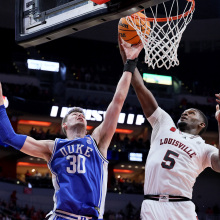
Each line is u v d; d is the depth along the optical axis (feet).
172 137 13.60
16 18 14.80
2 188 63.26
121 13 12.33
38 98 72.74
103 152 11.51
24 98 71.77
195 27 69.15
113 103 12.00
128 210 64.03
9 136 11.00
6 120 11.03
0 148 67.97
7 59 74.90
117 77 79.20
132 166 73.72
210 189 74.64
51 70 75.97
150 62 13.70
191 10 14.44
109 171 73.26
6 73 74.18
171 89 78.74
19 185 64.85
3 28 73.20
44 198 65.62
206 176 74.84
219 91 79.25
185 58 78.95
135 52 13.29
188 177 13.03
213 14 66.13
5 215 55.57
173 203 12.69
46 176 70.28
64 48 78.64
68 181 10.73
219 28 68.69
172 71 79.51
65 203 10.46
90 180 10.82
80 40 78.07
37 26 14.26
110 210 62.59
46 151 11.34
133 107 76.74
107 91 77.56
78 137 11.91
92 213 10.50
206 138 77.46
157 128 13.99
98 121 74.13
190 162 13.20
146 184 13.29
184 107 76.43
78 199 10.57
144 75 77.87
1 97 11.16
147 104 14.12
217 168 13.07
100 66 79.56
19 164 76.18
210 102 78.48
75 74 77.77
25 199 64.34
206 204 74.13
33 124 76.95
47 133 71.00
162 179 12.92
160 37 13.99
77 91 76.54
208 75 79.71
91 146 11.23
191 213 12.69
